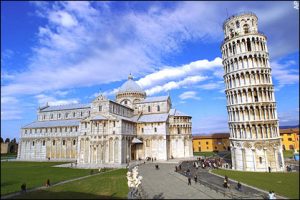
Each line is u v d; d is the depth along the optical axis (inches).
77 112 5315.0
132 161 4131.4
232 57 3157.0
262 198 1612.9
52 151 4963.1
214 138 6515.8
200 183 2164.1
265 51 3073.3
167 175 2647.6
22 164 3951.8
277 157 2775.6
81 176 2655.0
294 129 5452.8
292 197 1585.9
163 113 4955.7
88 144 3949.3
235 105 3048.7
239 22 3250.5
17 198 1632.6
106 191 1873.8
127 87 5423.2
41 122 5541.3
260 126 2859.3
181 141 4785.9
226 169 2994.6
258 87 2925.7
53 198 1635.1
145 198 1674.5
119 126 3878.0
